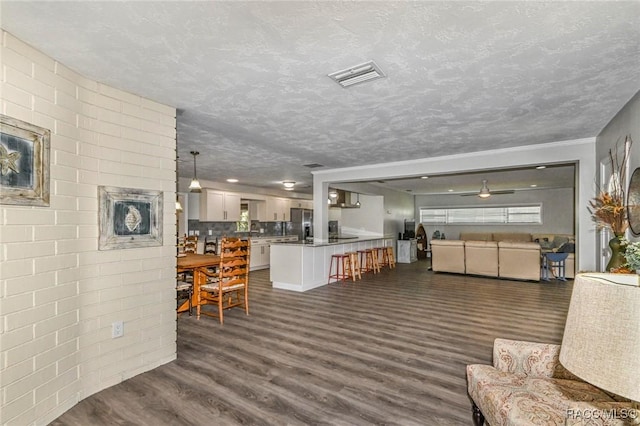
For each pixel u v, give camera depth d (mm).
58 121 2080
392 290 5812
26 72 1872
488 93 2629
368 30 1742
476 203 10922
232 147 4516
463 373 2607
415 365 2752
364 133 3824
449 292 5629
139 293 2617
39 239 1939
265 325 3820
